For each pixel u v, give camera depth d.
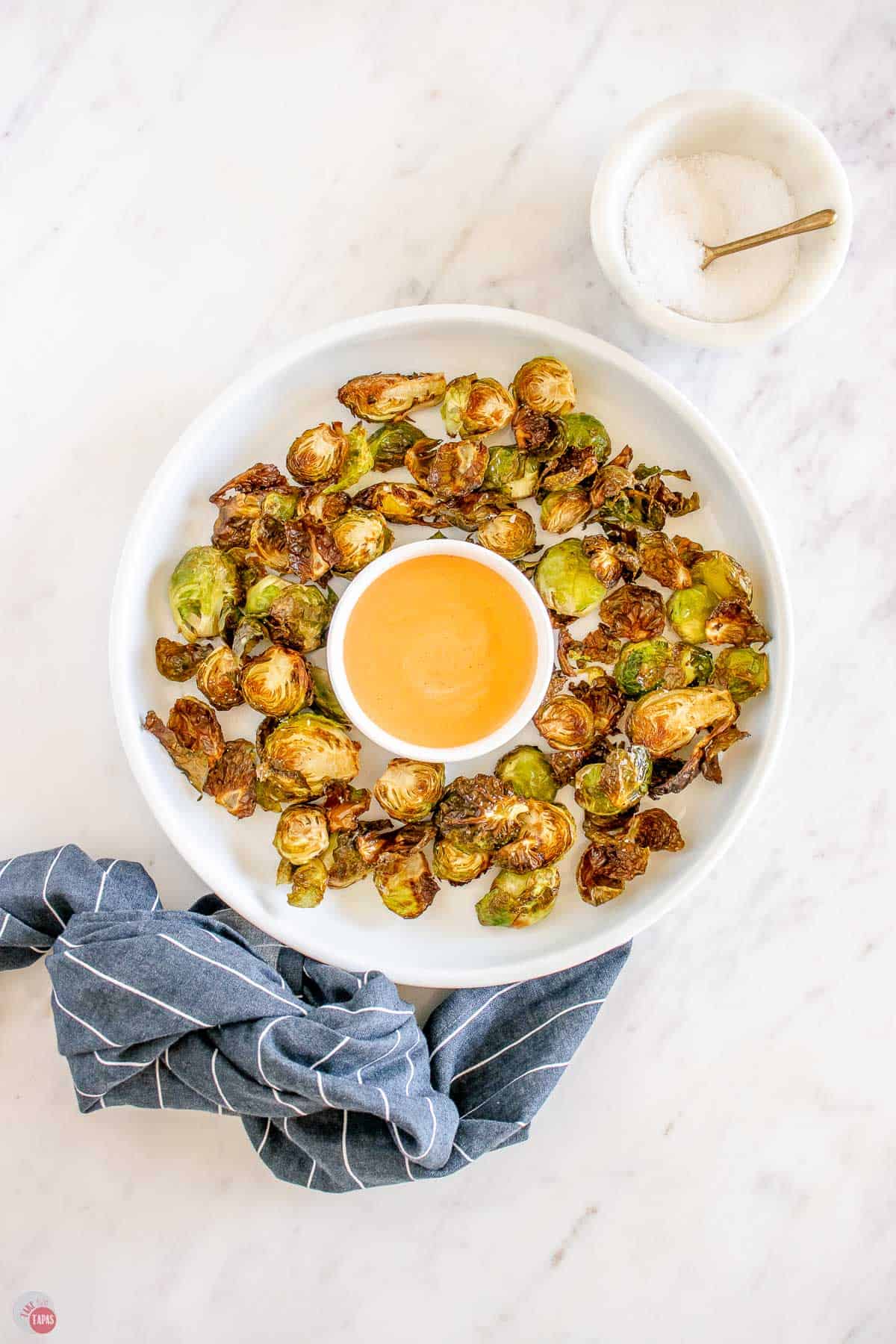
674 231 0.66
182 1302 0.71
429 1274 0.72
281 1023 0.65
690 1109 0.73
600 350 0.66
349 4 0.69
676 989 0.72
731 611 0.67
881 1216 0.73
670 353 0.70
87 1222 0.71
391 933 0.69
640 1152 0.73
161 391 0.70
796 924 0.72
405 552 0.65
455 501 0.67
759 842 0.72
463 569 0.66
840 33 0.70
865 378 0.71
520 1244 0.72
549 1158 0.72
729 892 0.72
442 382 0.67
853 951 0.72
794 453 0.71
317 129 0.69
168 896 0.70
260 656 0.66
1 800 0.70
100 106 0.69
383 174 0.69
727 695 0.67
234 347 0.69
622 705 0.69
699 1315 0.73
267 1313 0.72
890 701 0.72
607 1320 0.72
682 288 0.66
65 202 0.69
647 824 0.68
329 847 0.67
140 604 0.67
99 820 0.70
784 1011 0.73
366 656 0.66
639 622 0.68
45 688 0.70
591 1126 0.72
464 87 0.69
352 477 0.67
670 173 0.67
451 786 0.67
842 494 0.71
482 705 0.67
